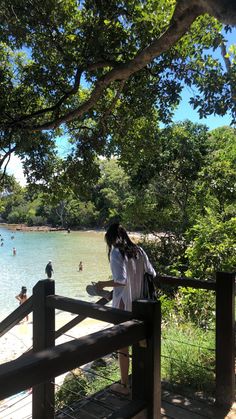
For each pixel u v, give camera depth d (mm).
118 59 5730
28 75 6297
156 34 5328
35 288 2441
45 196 8258
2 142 6473
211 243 6473
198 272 6355
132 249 3004
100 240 51625
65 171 7984
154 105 6480
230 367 2863
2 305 17812
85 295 18703
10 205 87438
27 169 8102
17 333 12477
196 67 5477
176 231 12648
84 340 1536
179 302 5445
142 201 13398
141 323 1802
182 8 3523
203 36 5391
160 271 10039
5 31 5309
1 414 4902
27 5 5078
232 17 2367
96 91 5336
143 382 1868
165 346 3752
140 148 7875
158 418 1886
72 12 5590
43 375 1347
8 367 1265
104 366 4242
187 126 13656
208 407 2895
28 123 6523
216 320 2932
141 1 5312
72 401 3531
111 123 7406
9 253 37312
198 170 13078
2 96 6379
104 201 60812
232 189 11266
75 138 7953
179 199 13438
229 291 2857
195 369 3340
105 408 2834
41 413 2473
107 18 5336
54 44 5633
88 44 5316
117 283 2850
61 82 6375
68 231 62750
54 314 2453
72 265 29609
